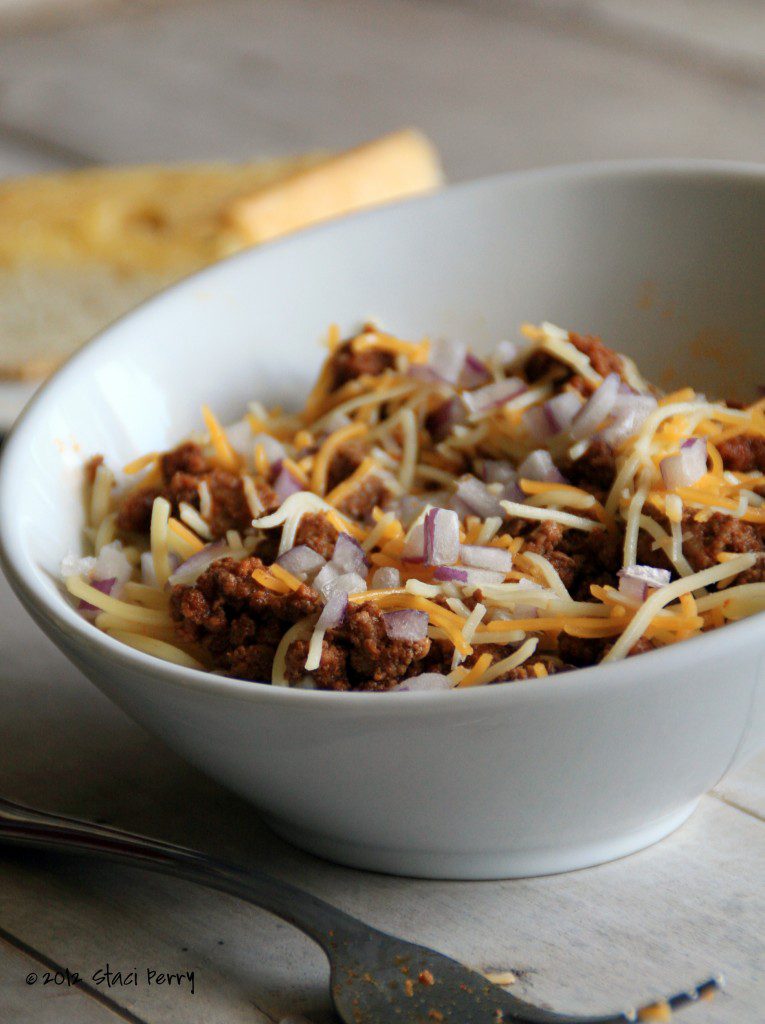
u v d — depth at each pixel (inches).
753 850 16.3
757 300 20.5
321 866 16.5
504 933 15.6
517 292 21.3
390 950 15.1
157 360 19.9
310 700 14.5
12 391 26.5
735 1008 14.9
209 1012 15.1
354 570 17.0
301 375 21.0
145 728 16.2
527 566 16.8
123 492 19.1
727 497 17.0
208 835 16.9
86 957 15.7
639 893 16.0
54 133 38.9
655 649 15.1
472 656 16.2
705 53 40.8
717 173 20.4
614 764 15.0
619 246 21.0
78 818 16.7
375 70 42.2
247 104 40.5
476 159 36.0
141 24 46.9
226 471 19.1
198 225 27.9
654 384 21.1
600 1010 14.9
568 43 42.5
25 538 17.1
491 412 19.0
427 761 14.8
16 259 28.1
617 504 17.3
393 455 19.3
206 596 16.8
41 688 19.2
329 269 21.0
